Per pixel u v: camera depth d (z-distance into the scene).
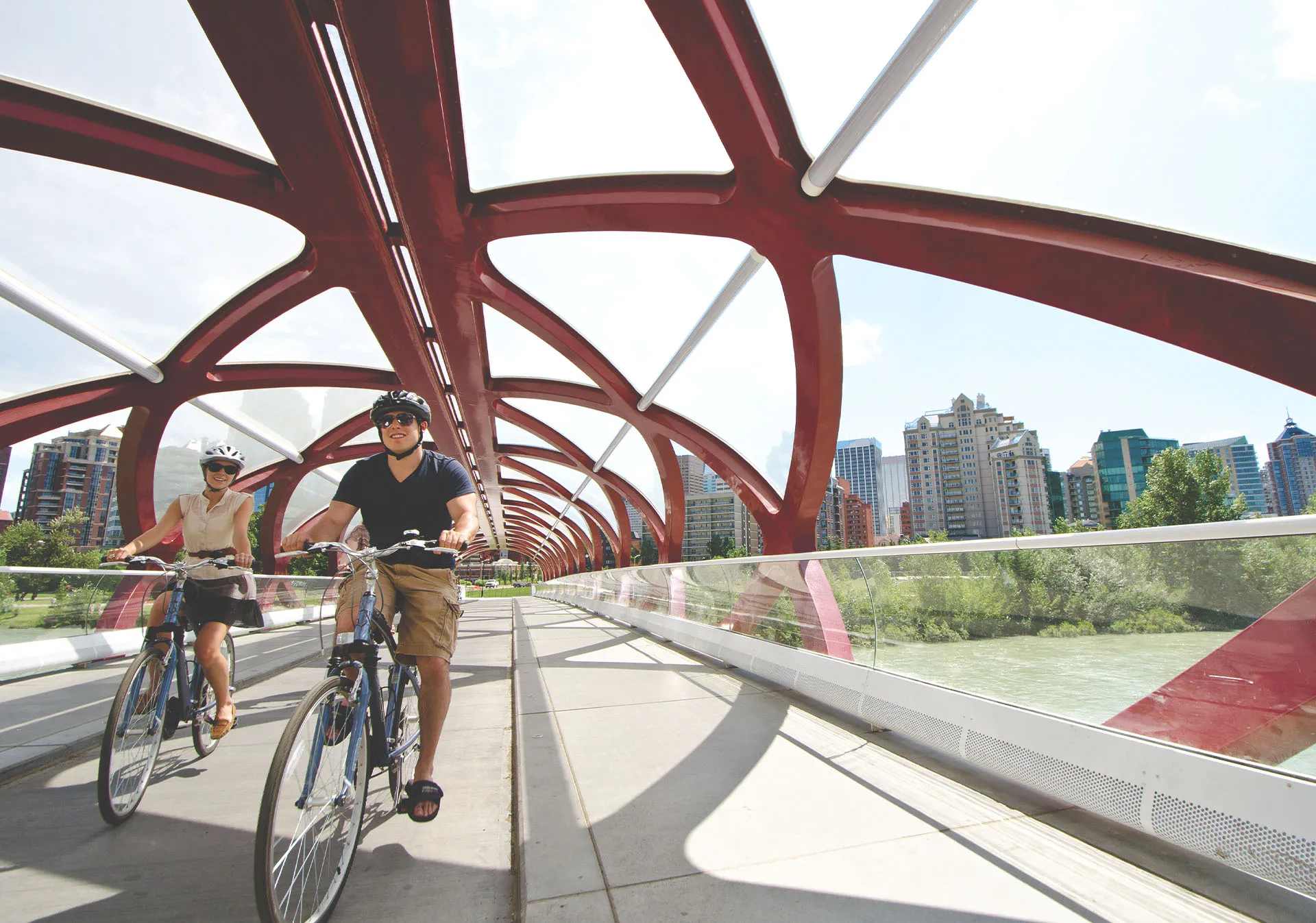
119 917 2.24
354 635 2.53
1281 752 2.25
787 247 8.46
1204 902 2.19
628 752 3.99
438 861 2.67
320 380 15.69
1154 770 2.55
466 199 8.95
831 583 5.28
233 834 3.00
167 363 13.71
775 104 6.80
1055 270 6.34
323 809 2.21
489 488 29.03
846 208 7.46
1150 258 5.71
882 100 5.83
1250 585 2.39
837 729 4.52
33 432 13.21
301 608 15.88
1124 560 2.84
